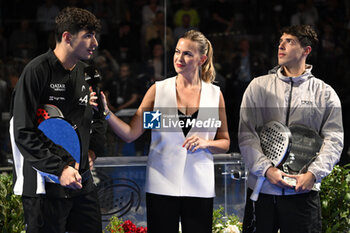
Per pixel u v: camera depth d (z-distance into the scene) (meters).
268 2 13.80
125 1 13.27
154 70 12.20
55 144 3.71
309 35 4.28
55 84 3.71
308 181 4.09
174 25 13.64
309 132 4.23
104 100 4.11
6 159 7.30
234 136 4.91
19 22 12.66
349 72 10.97
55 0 12.87
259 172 4.16
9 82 11.05
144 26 13.17
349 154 7.15
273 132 4.23
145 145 5.01
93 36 3.73
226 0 13.77
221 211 4.95
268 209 4.20
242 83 5.10
